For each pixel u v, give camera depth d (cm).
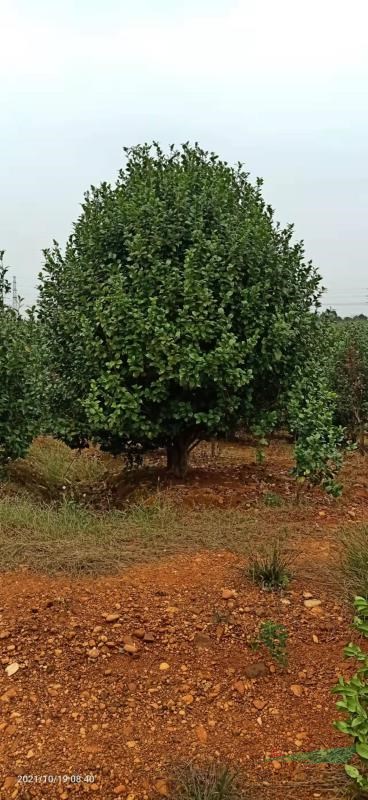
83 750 267
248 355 575
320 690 309
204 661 327
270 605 378
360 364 913
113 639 340
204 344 569
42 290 669
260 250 582
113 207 620
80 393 636
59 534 479
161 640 342
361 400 916
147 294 563
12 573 411
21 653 328
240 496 588
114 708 294
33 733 276
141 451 677
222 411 584
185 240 588
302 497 593
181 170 636
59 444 934
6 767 257
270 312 588
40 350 671
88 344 578
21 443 664
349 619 368
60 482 745
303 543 476
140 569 421
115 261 602
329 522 534
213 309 552
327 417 573
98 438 654
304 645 343
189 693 305
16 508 536
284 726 286
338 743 274
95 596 382
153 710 294
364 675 249
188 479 642
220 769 256
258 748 272
